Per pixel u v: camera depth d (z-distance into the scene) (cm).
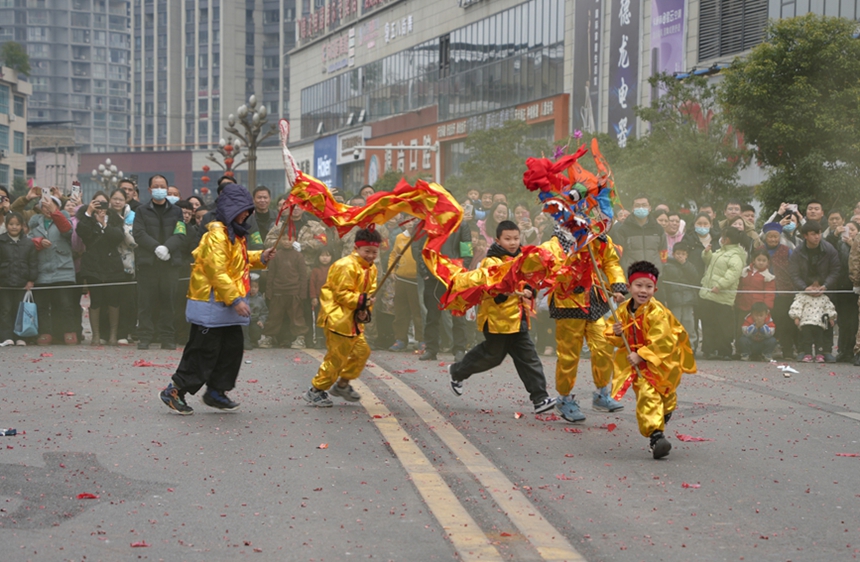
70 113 13525
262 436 691
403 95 6159
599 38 3956
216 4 12506
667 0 3475
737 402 877
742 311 1266
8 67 7481
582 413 786
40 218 1288
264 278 1315
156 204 1243
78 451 630
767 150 2048
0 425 713
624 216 1391
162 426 721
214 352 775
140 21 13212
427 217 798
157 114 13112
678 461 633
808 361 1235
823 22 1995
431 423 754
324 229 1348
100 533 460
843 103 1956
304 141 7806
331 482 561
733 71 2100
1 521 474
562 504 524
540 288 757
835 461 637
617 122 3819
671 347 650
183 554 433
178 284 1270
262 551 438
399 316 1316
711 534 473
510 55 4831
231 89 12550
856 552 448
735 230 1260
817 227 1238
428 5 5797
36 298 1277
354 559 428
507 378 1028
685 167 2359
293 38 12531
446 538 459
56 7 13475
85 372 1001
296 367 1094
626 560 432
